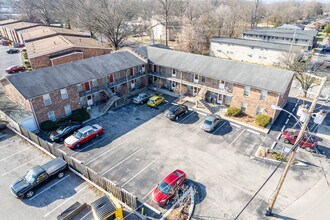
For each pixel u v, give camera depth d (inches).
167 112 1311.5
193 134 1193.4
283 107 1449.3
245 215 771.4
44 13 3705.7
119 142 1131.9
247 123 1283.2
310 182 899.4
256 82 1272.1
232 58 2468.0
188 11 3157.0
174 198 820.6
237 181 904.9
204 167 973.8
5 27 3248.0
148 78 1754.4
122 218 727.7
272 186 883.4
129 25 2864.2
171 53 1694.1
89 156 1038.4
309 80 1577.3
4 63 2316.7
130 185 885.8
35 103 1163.3
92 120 1316.4
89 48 1994.3
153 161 1007.6
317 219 760.3
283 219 759.1
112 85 1499.8
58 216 727.7
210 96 1507.1
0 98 1379.2
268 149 1060.5
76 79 1320.1
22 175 917.8
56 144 1120.2
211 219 756.6
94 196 828.6
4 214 766.5
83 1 2719.0
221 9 3403.1
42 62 1802.4
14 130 1172.5
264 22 5002.5
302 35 2603.3
